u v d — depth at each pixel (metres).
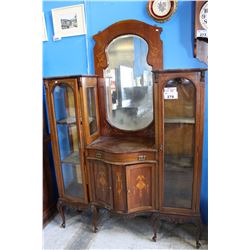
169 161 1.69
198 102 1.50
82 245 1.82
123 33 1.84
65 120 1.93
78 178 2.01
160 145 1.62
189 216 1.70
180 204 1.72
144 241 1.84
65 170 2.04
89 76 1.82
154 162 1.67
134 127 1.97
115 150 1.66
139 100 1.92
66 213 2.28
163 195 1.72
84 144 1.82
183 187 1.71
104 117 2.03
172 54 1.78
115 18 1.85
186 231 1.93
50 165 2.24
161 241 1.82
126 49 1.87
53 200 2.28
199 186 1.64
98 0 1.86
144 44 1.82
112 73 1.94
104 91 1.99
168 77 1.50
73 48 2.01
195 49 1.71
